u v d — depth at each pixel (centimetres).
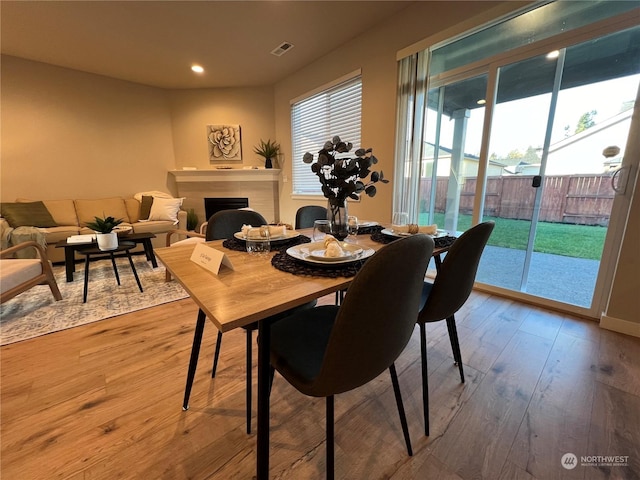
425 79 256
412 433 112
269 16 272
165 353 166
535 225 220
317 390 75
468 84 242
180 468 98
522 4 195
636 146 170
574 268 240
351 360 72
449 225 274
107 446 106
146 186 475
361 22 286
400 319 77
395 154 287
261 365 74
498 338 177
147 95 461
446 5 234
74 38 309
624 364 149
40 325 196
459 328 190
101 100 422
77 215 395
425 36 251
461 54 243
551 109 201
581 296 217
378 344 75
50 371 149
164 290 259
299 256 103
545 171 210
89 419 118
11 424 116
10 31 293
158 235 407
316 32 304
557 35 189
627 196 176
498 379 141
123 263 348
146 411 123
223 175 485
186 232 309
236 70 405
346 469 98
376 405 127
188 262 108
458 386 137
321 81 372
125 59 364
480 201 244
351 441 109
